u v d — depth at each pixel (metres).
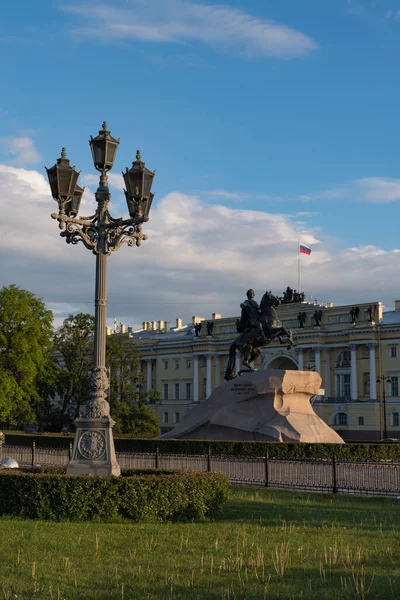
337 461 23.86
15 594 9.82
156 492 15.88
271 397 33.75
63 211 17.95
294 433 32.34
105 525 14.95
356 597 9.73
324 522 15.96
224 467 26.52
